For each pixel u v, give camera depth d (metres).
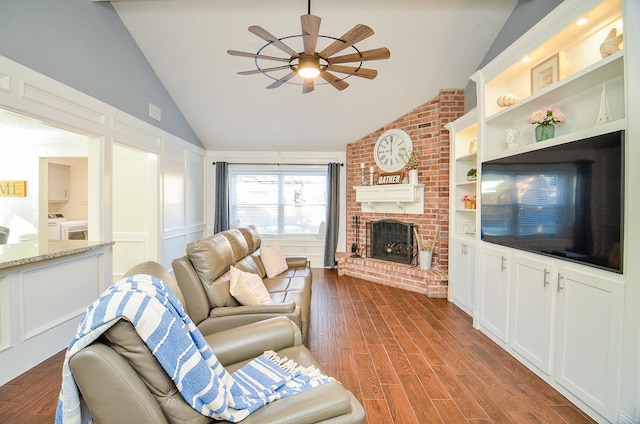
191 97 4.41
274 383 1.29
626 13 1.57
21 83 2.20
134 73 3.52
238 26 3.28
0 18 2.06
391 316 3.36
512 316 2.47
